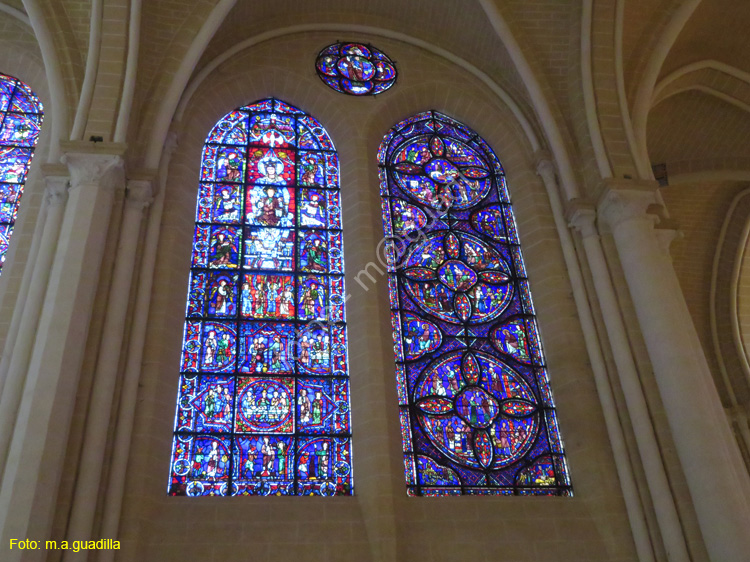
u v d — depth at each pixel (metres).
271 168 14.34
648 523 10.88
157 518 10.27
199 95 14.45
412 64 16.11
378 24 16.25
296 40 15.81
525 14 14.76
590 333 12.55
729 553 9.93
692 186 19.56
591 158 13.72
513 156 15.09
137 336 11.16
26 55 14.47
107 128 11.93
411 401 12.16
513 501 11.32
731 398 19.72
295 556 10.24
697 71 16.22
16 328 10.74
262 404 11.71
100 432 10.00
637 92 14.46
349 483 11.26
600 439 11.74
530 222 14.13
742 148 17.78
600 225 13.30
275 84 15.23
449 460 11.72
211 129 14.54
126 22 12.73
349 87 15.52
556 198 14.06
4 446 9.31
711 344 20.41
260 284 12.89
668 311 11.80
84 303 10.35
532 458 11.95
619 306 12.49
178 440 11.16
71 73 12.69
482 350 12.92
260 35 15.39
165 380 11.27
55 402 9.40
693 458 10.66
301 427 11.62
